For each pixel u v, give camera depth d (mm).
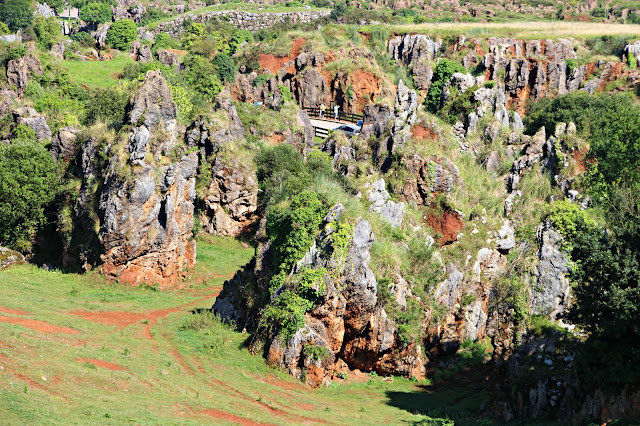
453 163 60031
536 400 35875
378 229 50344
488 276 55062
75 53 129000
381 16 177125
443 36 130000
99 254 59906
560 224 43094
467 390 44906
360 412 37969
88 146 64125
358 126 105688
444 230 57031
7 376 32031
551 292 40844
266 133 91562
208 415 33344
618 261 33500
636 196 50750
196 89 108812
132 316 50781
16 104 90625
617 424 30406
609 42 123500
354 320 44156
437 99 68562
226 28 159500
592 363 34125
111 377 35656
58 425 27750
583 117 76062
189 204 64562
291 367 42188
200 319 48500
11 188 63219
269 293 45719
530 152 60406
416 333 46625
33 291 53906
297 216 45469
